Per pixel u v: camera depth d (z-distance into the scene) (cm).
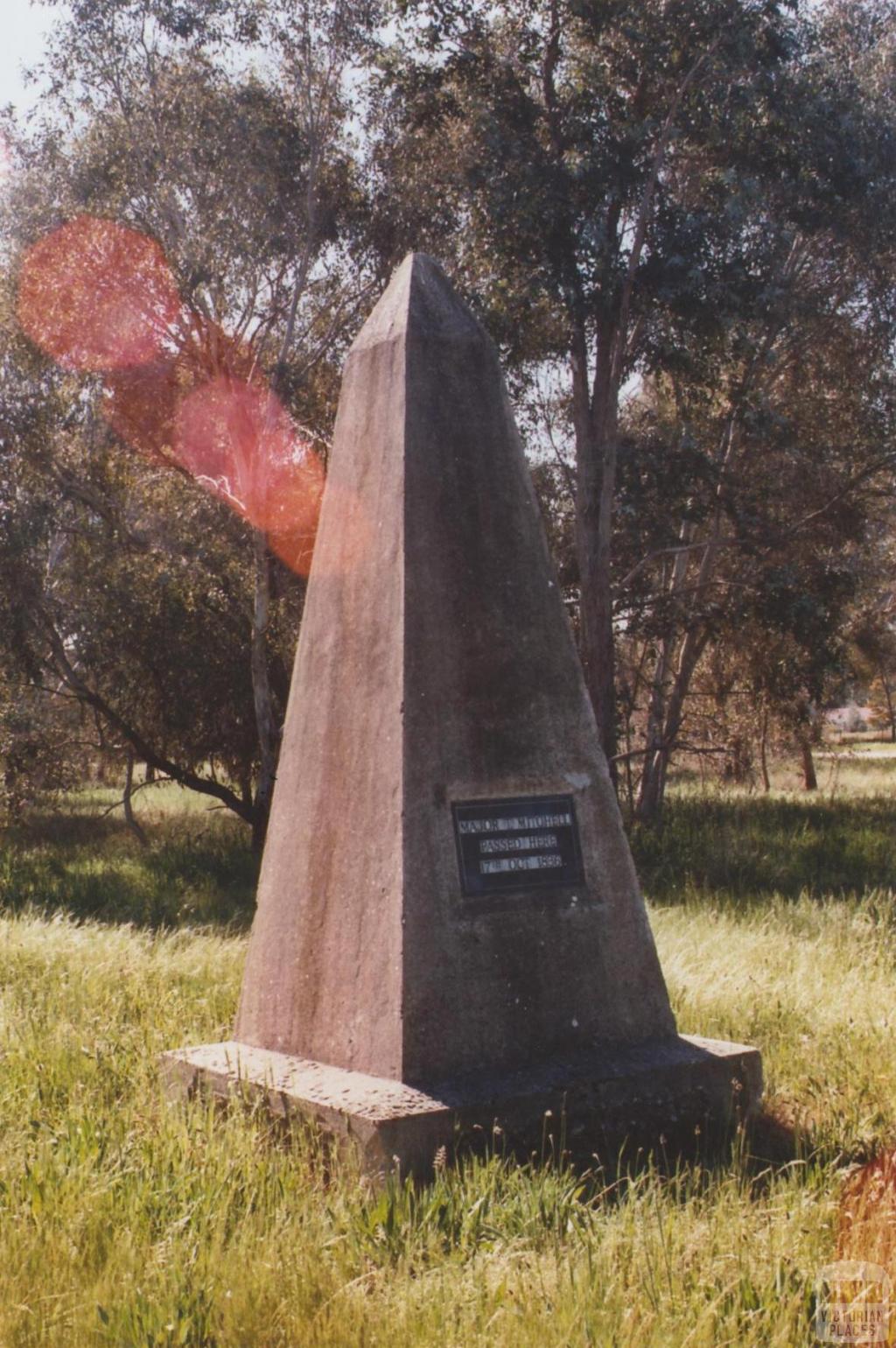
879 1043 584
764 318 1903
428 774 472
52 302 1738
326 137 1833
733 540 2017
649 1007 500
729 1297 323
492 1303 321
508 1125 432
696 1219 376
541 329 1880
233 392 1828
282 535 1880
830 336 2161
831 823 2027
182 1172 394
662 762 2192
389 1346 305
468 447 514
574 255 1802
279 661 1995
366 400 534
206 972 775
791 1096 518
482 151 1817
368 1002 464
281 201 1797
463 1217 373
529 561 516
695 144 1884
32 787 1942
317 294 1933
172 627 1931
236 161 1739
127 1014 647
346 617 516
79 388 1802
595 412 1944
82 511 1920
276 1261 342
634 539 2061
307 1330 311
